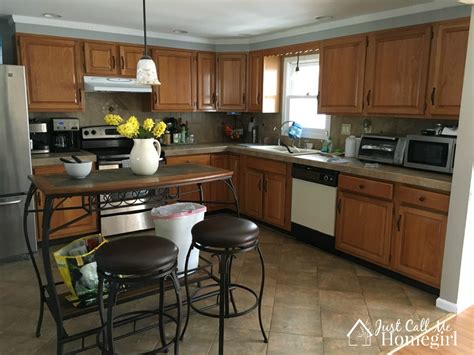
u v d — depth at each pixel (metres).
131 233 4.26
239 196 4.84
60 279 3.13
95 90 4.01
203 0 3.11
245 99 5.02
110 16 3.69
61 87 4.00
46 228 1.99
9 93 3.32
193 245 2.18
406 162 3.22
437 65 2.99
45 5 3.30
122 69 4.32
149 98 4.68
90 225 4.04
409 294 2.95
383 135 3.51
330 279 3.20
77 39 4.03
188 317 2.35
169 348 2.27
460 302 2.70
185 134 5.13
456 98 2.90
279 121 5.04
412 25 3.16
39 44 3.83
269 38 4.62
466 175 2.54
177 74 4.70
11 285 3.05
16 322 2.55
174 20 3.84
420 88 3.13
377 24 3.45
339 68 3.82
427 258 2.90
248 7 3.32
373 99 3.53
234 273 3.30
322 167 3.65
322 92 4.04
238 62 4.95
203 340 2.36
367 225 3.33
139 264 1.73
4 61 4.01
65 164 2.30
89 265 2.18
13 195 3.37
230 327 2.50
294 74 4.82
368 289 3.03
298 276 3.25
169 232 2.47
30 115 4.12
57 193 1.98
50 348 2.29
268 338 2.38
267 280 3.18
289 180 4.10
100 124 4.57
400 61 3.27
